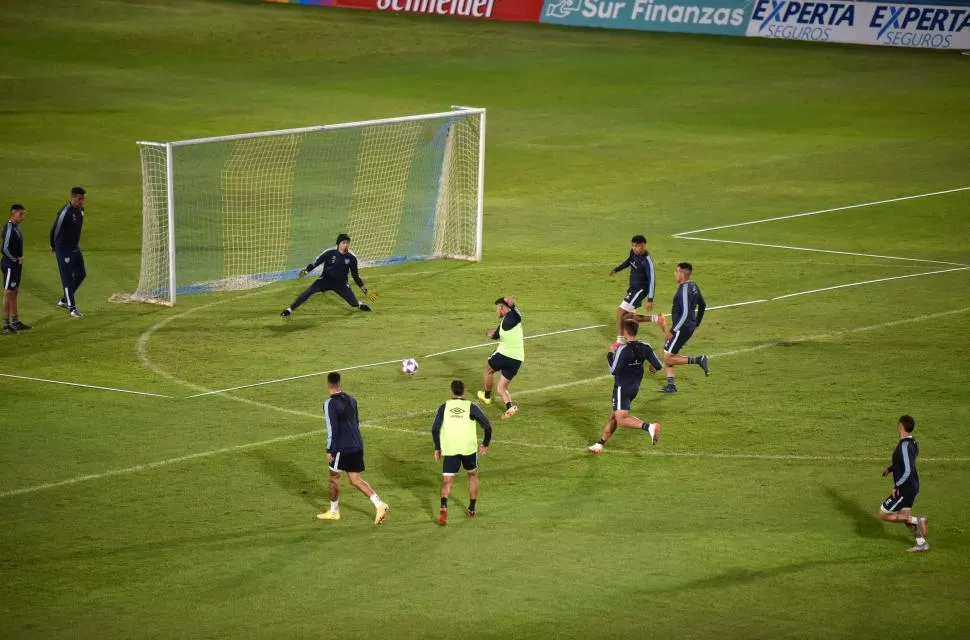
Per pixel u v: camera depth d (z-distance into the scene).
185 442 63.12
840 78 181.62
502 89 177.25
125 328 83.69
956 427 63.94
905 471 49.72
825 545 51.06
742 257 102.06
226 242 106.94
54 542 51.84
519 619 44.66
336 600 46.44
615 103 168.88
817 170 133.62
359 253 104.75
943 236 107.56
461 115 104.88
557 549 50.91
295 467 60.12
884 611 45.12
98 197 119.94
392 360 76.75
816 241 106.88
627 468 59.94
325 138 145.38
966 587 47.09
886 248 104.12
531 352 78.50
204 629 44.16
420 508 55.50
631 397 60.66
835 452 61.25
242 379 73.12
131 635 43.72
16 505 55.50
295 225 112.50
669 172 134.00
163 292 92.56
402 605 45.94
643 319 74.06
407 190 125.50
